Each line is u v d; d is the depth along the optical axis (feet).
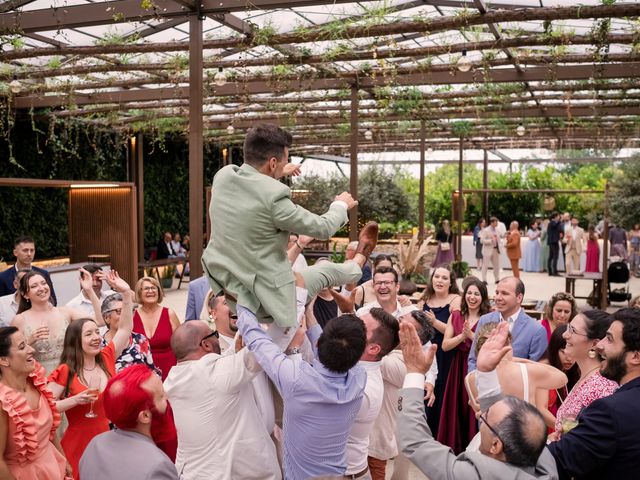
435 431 16.93
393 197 74.79
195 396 8.59
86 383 12.36
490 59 33.32
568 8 23.73
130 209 45.93
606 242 39.86
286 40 26.96
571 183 91.30
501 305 14.55
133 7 23.02
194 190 22.59
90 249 47.09
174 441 11.84
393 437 12.42
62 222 55.88
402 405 7.43
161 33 29.25
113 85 38.22
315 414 8.00
